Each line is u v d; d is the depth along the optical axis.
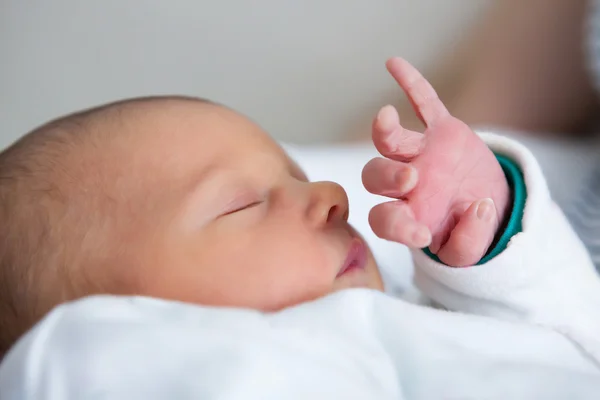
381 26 1.54
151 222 0.62
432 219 0.61
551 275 0.68
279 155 0.73
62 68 1.44
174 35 1.48
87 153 0.66
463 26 1.53
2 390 0.46
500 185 0.66
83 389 0.44
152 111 0.70
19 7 1.40
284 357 0.47
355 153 1.22
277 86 1.56
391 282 0.94
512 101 1.53
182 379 0.43
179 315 0.49
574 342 0.60
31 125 1.43
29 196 0.65
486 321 0.58
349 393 0.47
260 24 1.51
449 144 0.62
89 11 1.43
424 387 0.51
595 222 1.13
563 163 1.29
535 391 0.52
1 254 0.63
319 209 0.65
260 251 0.62
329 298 0.56
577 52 1.44
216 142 0.69
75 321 0.47
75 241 0.62
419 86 0.62
